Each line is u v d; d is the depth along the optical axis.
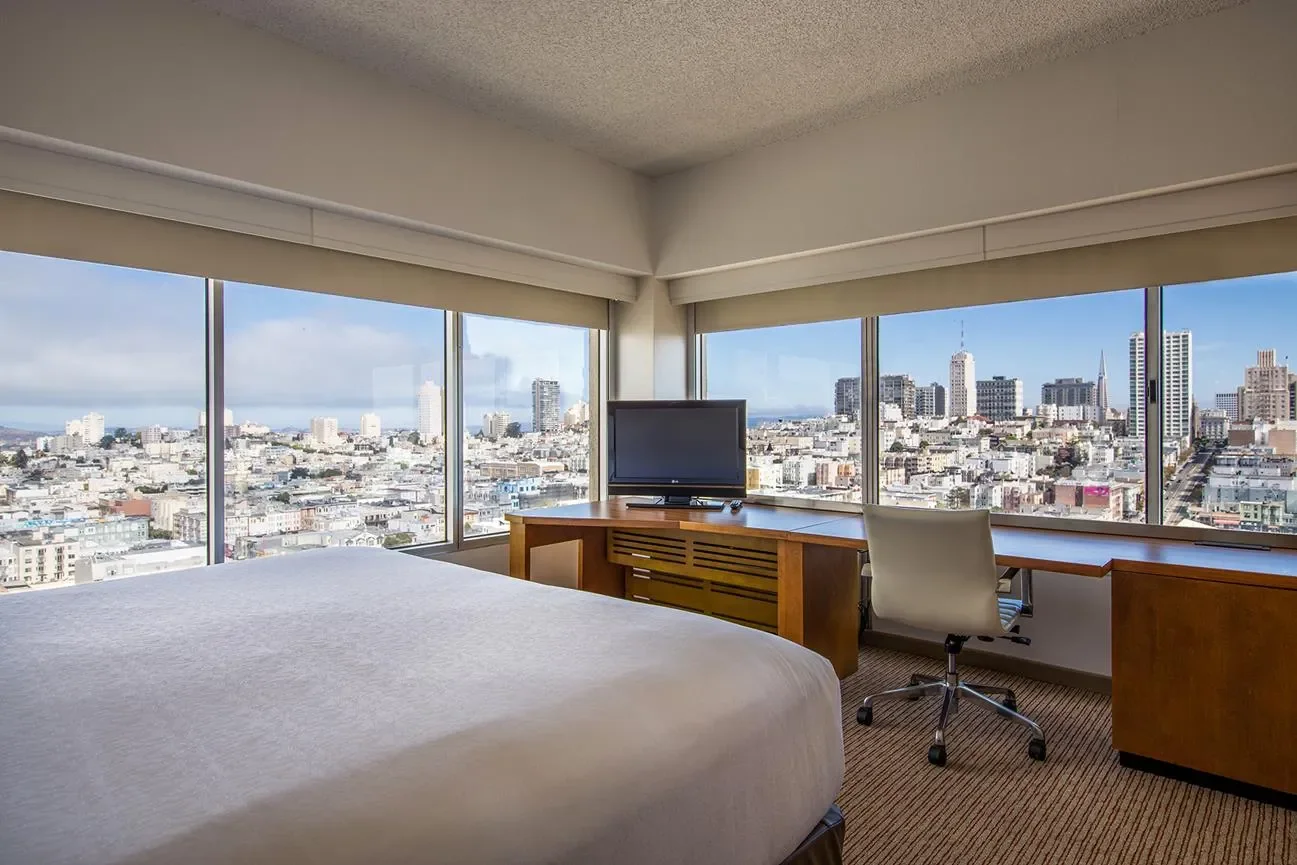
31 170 2.31
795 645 1.69
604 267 4.15
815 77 3.09
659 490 3.96
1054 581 3.24
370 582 2.17
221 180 2.64
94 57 2.32
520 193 3.61
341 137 2.93
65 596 2.00
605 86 3.17
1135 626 2.41
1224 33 2.55
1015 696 3.00
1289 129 2.43
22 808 0.92
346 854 0.87
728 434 3.84
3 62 2.15
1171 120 2.66
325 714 1.21
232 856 0.84
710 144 3.83
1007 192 3.05
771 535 3.12
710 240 4.09
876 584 2.74
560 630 1.67
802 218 3.70
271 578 2.21
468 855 0.91
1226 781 2.27
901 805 2.21
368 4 2.55
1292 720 2.13
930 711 2.97
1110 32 2.72
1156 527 2.96
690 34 2.76
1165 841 2.01
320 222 3.02
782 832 1.37
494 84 3.16
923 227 3.29
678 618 1.79
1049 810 2.18
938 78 3.10
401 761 1.05
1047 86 2.95
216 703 1.26
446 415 3.85
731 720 1.33
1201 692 2.29
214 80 2.58
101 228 2.53
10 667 1.44
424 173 3.22
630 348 4.47
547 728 1.16
